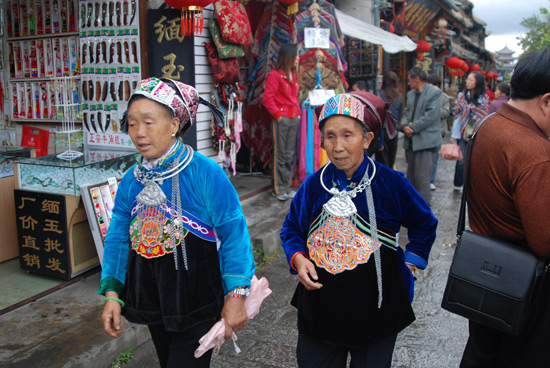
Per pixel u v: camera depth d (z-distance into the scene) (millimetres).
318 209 1978
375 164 1937
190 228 1871
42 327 3078
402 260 2004
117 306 1903
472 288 1862
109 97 4449
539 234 1716
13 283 3674
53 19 4668
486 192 1915
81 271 3752
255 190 5918
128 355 3049
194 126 4629
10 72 4973
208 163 1910
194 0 3949
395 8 10945
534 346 1856
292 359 3109
